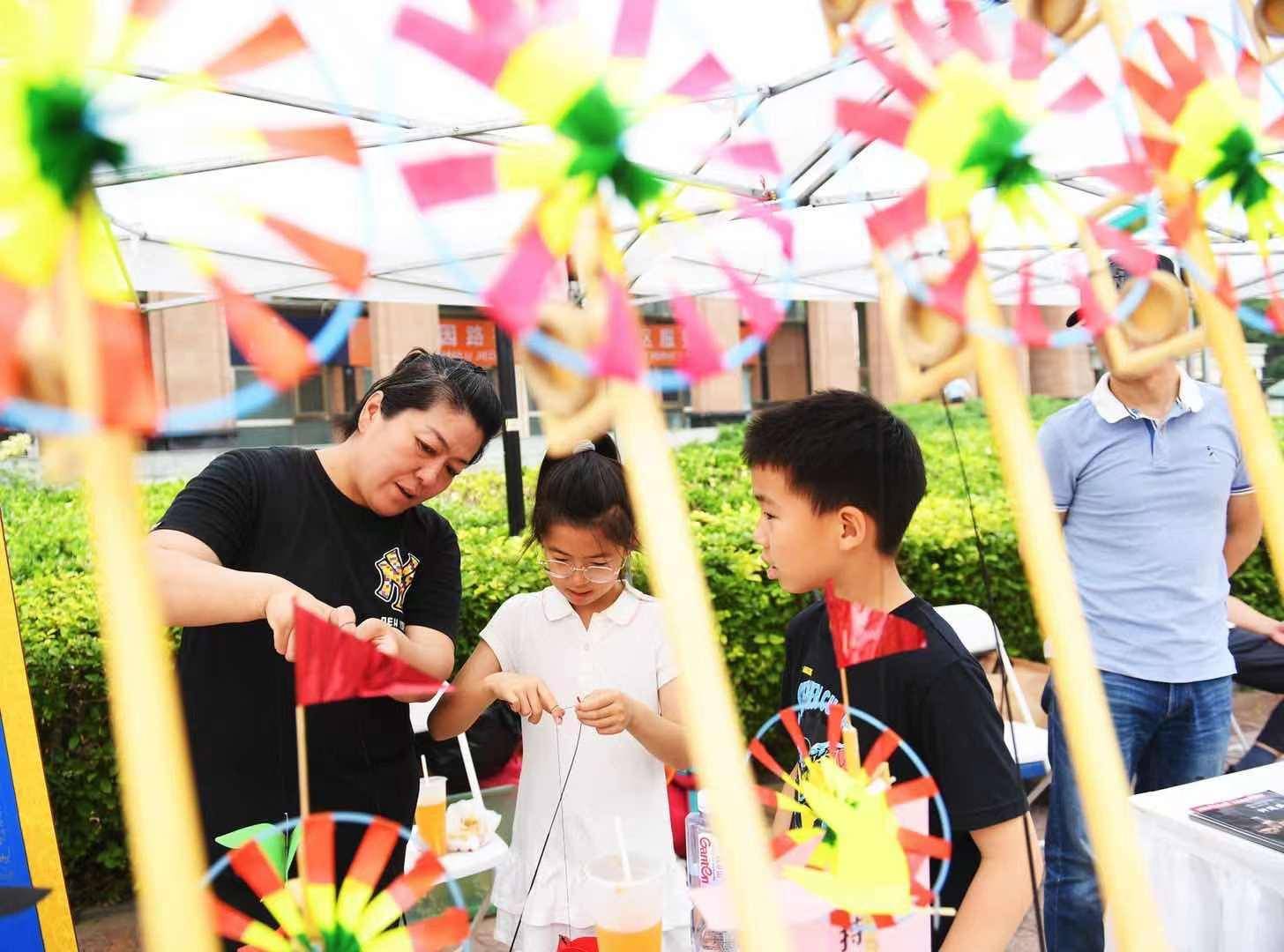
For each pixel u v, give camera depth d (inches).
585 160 17.4
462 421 49.2
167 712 14.8
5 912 25.1
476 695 59.7
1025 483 20.7
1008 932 35.2
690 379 18.1
